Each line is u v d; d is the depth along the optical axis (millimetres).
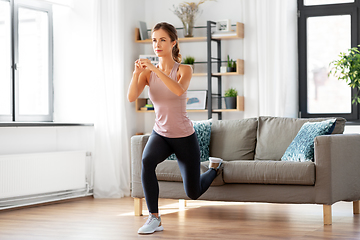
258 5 5273
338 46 5391
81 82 5297
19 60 5031
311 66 5488
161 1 5906
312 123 3818
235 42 5539
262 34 5254
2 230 3342
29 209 4344
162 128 3062
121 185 5219
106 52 5141
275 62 5207
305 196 3381
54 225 3506
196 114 5750
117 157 5172
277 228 3252
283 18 5188
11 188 4344
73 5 5355
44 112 5340
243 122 4344
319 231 3121
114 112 5156
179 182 3781
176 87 2891
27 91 5137
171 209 4164
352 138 3629
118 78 5234
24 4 5047
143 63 2951
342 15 5375
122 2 5293
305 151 3639
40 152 4797
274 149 4090
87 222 3611
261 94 5246
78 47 5320
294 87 5398
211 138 4391
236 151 4254
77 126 4961
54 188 4727
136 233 3148
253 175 3492
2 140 4496
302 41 5484
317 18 5469
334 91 5398
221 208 4188
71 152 4895
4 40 4863
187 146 3068
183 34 5785
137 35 5680
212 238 2957
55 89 5438
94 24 5109
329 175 3311
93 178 5211
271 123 4219
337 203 4367
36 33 5246
